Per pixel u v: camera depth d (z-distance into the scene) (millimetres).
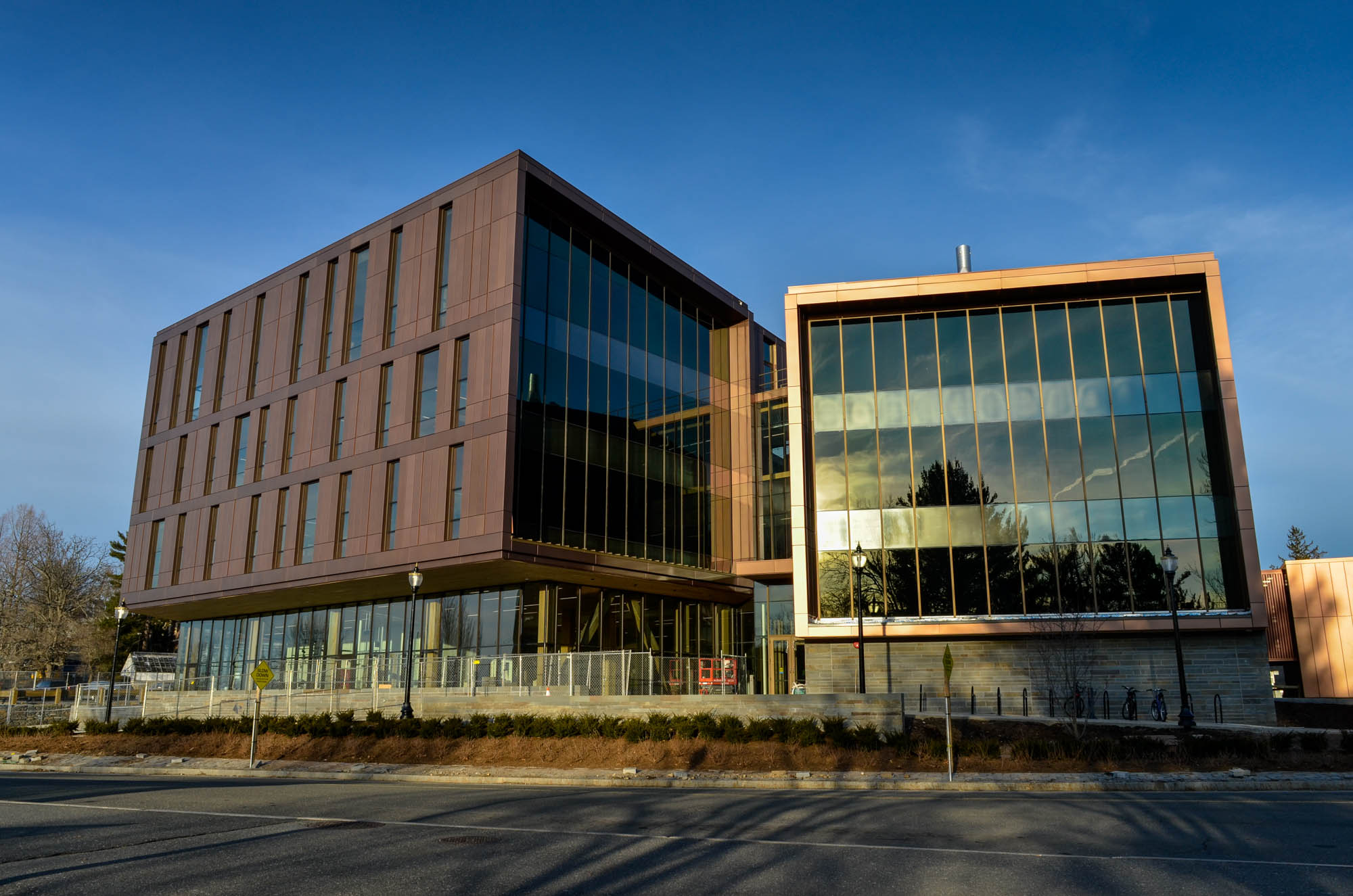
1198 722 29469
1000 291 35375
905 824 13102
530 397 36812
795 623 34781
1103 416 34438
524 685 32125
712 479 46375
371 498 39125
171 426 51281
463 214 39000
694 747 24172
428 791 19344
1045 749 22391
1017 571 33812
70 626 82312
